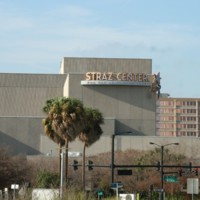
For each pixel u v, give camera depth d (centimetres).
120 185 9394
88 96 19950
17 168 14125
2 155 14212
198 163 16225
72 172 14375
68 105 9175
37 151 18750
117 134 18275
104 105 19912
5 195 5084
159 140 18425
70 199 4403
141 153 16500
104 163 15400
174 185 12544
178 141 18338
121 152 16762
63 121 9162
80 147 18088
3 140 18800
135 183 13788
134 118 19912
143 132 19850
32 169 14638
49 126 9438
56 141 9569
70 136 9262
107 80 19888
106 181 13888
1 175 13700
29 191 4222
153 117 19975
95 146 18375
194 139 18350
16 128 18888
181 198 11050
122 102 19962
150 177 13950
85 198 4600
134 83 19875
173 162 15075
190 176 13025
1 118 18912
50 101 9438
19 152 18725
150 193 10450
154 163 14788
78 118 9219
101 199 8200
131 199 6725
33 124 18938
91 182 12512
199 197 11031
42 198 4403
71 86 19950
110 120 19288
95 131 10688
